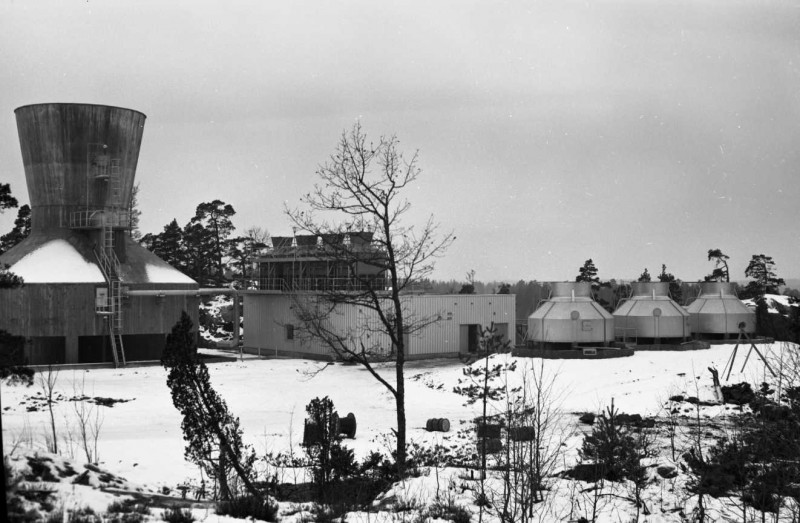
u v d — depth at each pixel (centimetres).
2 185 2522
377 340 5666
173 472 2239
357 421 3522
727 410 3309
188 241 9156
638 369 4353
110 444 2652
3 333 2577
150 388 4281
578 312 5138
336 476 1884
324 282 5647
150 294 5728
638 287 5647
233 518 1420
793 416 1809
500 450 2114
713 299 5797
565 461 2089
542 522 1562
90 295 5516
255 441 2866
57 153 5841
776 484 1614
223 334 8031
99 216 5725
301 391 4431
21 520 1189
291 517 1529
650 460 2127
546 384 4075
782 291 8175
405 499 1761
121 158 5972
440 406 3953
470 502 1725
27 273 5481
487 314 6309
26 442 2205
